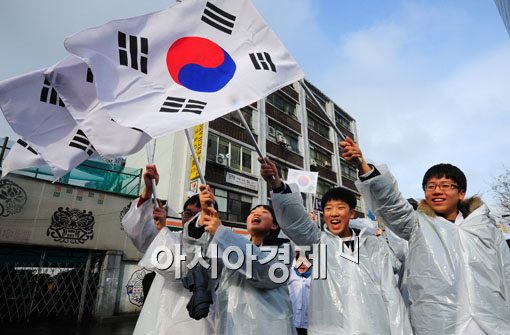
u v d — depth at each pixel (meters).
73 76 2.43
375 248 2.21
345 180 21.83
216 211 2.05
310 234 2.28
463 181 2.23
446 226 2.07
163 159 13.45
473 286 1.88
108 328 8.36
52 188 10.08
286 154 17.45
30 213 9.56
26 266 9.39
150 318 2.36
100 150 2.32
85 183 11.46
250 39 2.42
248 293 2.00
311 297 2.15
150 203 2.73
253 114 16.44
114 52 2.16
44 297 9.48
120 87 2.10
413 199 2.77
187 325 2.22
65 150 2.51
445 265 1.94
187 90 2.21
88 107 2.42
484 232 2.01
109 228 10.71
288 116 18.75
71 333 7.67
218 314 2.03
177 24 2.36
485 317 1.80
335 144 22.09
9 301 9.03
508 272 1.94
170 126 1.99
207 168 13.26
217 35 2.40
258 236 2.47
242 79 2.28
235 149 14.73
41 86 2.55
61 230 9.91
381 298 2.02
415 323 1.96
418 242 2.08
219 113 2.11
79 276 10.08
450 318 1.82
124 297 10.41
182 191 12.63
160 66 2.24
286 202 2.18
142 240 2.75
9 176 9.46
